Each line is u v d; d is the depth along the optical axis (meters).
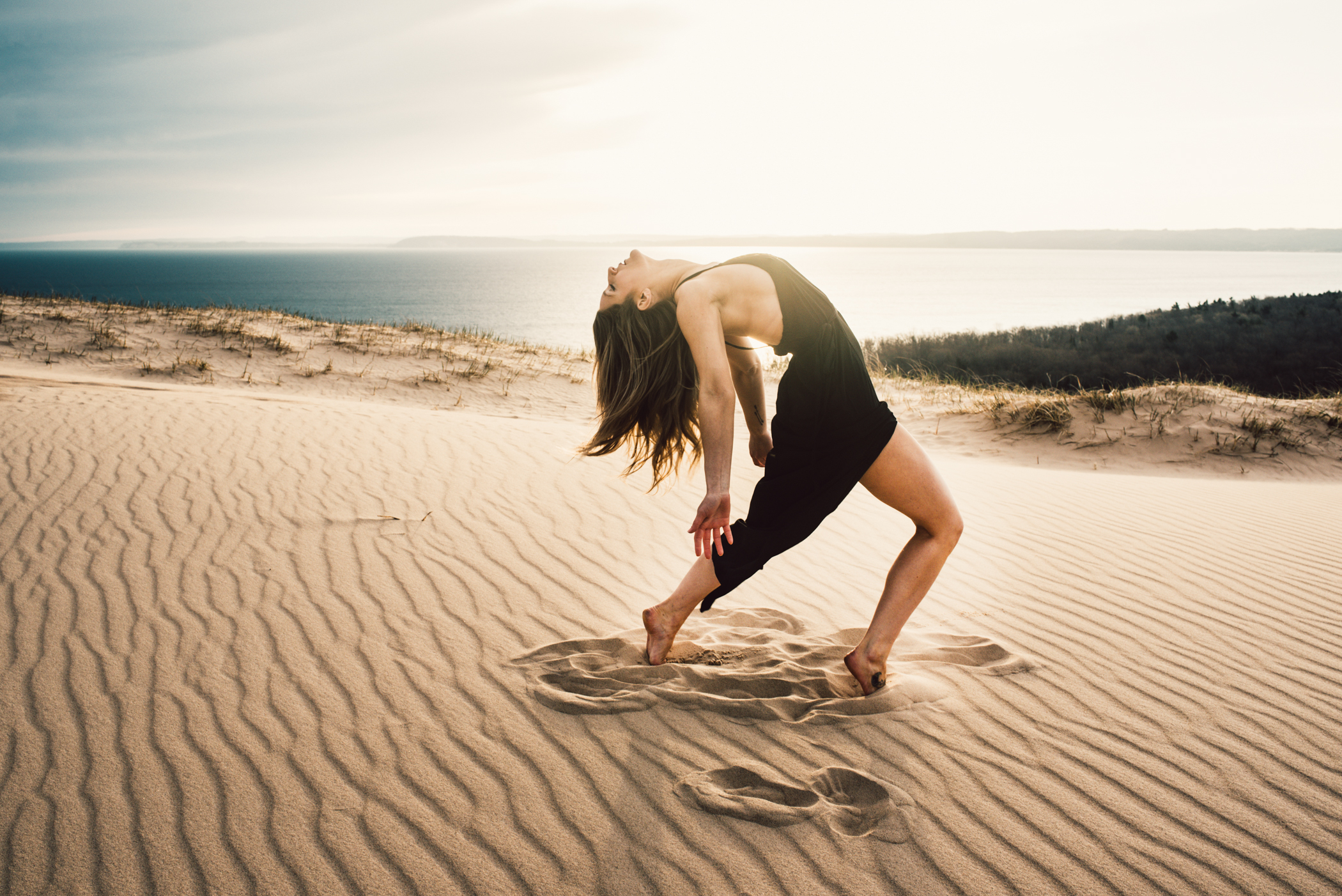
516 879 1.78
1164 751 2.33
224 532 3.99
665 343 2.57
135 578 3.43
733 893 1.74
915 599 2.67
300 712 2.46
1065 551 4.31
